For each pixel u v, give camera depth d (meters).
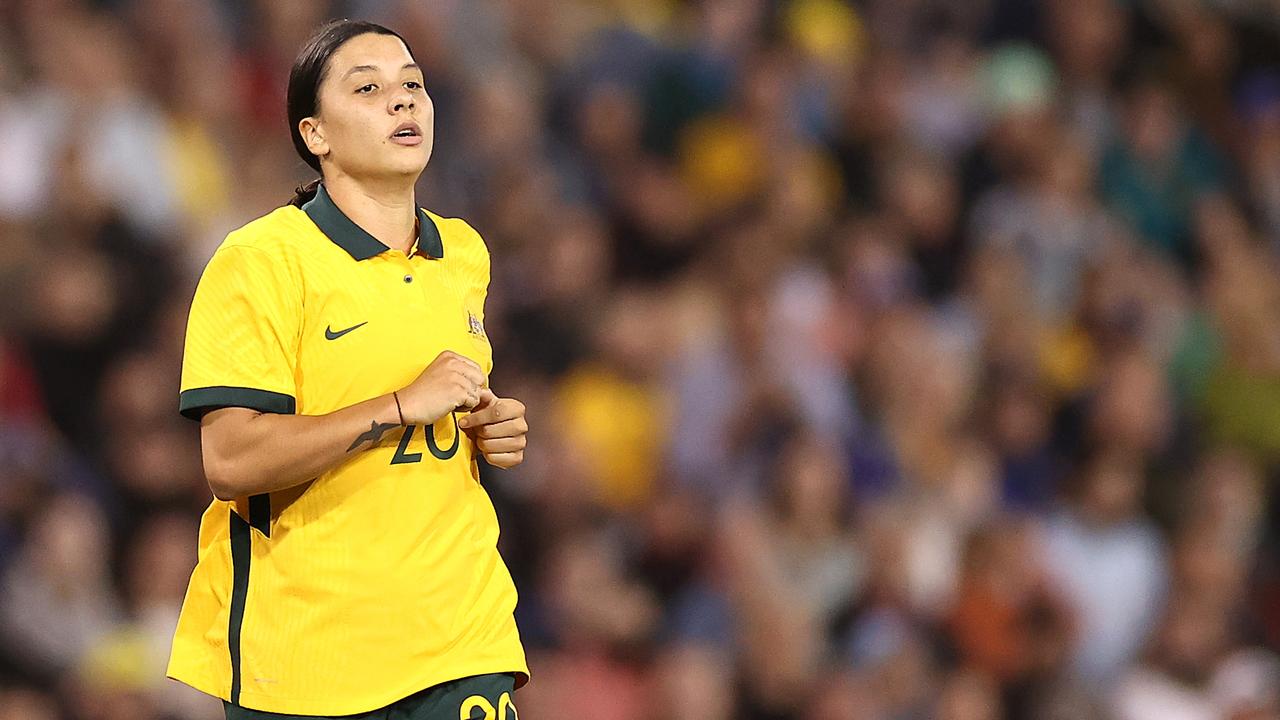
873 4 45.56
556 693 27.91
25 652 26.08
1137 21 48.34
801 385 34.69
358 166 12.58
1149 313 41.19
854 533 32.28
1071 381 39.56
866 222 40.44
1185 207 45.72
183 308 30.12
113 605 27.20
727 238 37.28
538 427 30.78
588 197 37.38
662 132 39.59
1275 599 37.31
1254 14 50.22
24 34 32.19
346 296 12.36
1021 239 41.72
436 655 12.30
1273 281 45.19
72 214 30.08
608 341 33.66
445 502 12.48
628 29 40.34
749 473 32.94
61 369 28.95
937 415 36.25
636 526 31.09
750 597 29.97
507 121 36.06
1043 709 31.78
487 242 34.25
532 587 29.42
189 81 33.31
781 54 42.28
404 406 12.00
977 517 34.44
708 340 34.62
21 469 27.39
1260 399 41.00
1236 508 37.31
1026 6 47.19
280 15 35.28
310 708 12.16
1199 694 34.03
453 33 37.34
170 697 26.31
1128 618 34.91
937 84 44.34
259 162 33.59
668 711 28.20
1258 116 48.78
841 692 29.58
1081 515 35.50
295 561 12.23
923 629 31.67
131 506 28.11
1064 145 43.75
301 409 12.29
